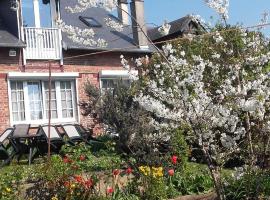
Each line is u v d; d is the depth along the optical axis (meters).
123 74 19.44
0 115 17.11
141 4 21.50
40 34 18.16
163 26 10.22
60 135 13.45
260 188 6.90
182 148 9.84
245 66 8.09
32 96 17.97
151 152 9.84
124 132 11.23
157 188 8.67
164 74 7.54
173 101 6.77
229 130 6.85
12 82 17.61
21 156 13.05
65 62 18.61
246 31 8.88
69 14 20.48
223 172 8.10
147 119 11.02
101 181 8.85
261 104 6.26
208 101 6.68
